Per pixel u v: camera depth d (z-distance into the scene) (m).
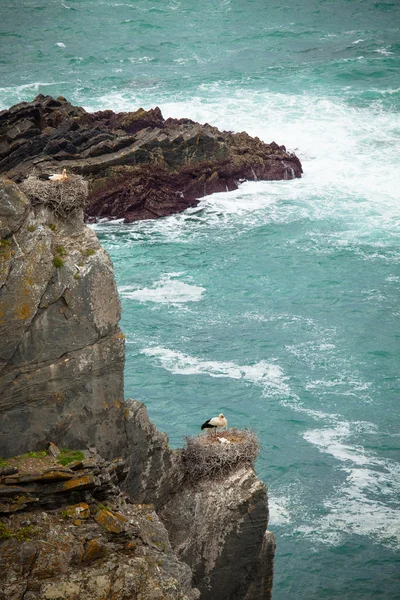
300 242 70.69
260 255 68.38
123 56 125.00
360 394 49.72
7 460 19.72
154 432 23.02
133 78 115.44
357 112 100.56
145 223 75.75
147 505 20.89
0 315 19.39
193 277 64.50
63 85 112.81
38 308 19.88
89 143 79.38
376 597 35.72
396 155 89.06
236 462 24.55
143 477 23.08
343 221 74.81
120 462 21.14
